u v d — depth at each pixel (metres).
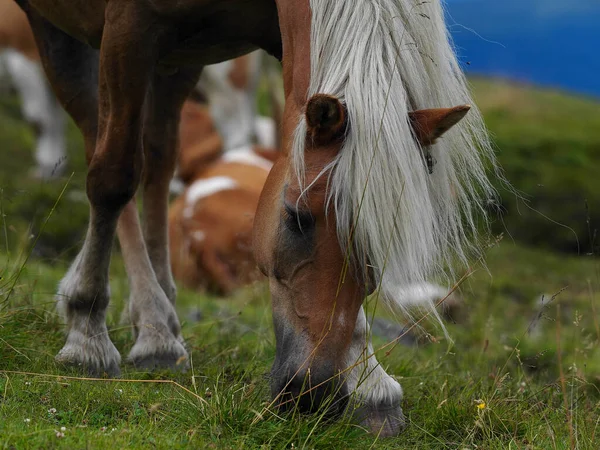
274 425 5.67
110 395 6.35
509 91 41.78
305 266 5.36
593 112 39.59
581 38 48.28
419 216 5.12
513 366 10.15
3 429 5.41
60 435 5.29
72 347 7.59
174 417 6.10
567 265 20.53
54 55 8.48
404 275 5.10
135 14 7.03
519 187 25.09
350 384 6.27
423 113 5.34
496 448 6.00
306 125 5.34
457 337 11.99
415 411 6.85
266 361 8.07
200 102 22.72
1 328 7.37
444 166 5.71
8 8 21.95
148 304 8.30
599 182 25.86
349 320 5.33
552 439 6.15
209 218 16.75
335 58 5.57
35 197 18.44
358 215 5.07
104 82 7.41
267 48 7.32
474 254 5.90
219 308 12.77
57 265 13.41
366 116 5.15
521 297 16.73
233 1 6.78
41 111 22.08
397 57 5.44
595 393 8.80
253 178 17.89
